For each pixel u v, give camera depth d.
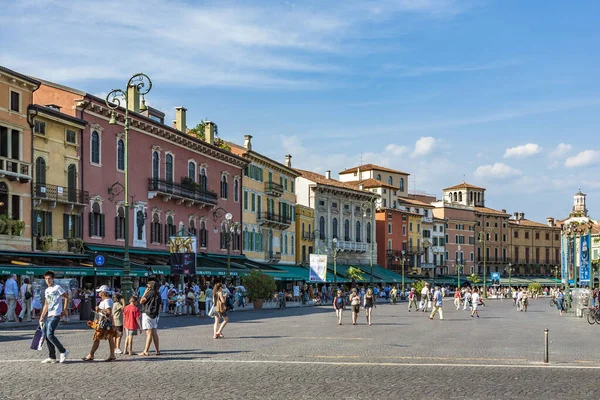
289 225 90.31
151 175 60.12
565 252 68.75
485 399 14.09
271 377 16.81
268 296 60.03
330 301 81.56
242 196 78.44
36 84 46.47
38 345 18.98
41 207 46.50
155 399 13.71
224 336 29.00
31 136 45.91
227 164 75.00
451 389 15.29
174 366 18.62
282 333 31.19
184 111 71.69
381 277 105.75
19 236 43.91
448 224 144.38
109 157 54.31
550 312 67.31
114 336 19.72
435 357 21.89
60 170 48.72
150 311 21.14
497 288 145.88
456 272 145.38
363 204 112.44
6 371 17.42
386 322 42.56
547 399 14.18
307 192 99.75
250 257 80.12
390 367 19.03
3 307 35.94
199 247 68.38
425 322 43.88
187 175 66.38
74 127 50.16
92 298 37.03
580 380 16.91
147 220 59.22
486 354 23.09
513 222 162.00
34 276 42.41
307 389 15.08
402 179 137.75
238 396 14.11
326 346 25.05
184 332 30.83
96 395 14.09
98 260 40.22
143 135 58.91
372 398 14.05
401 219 126.44
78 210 50.06
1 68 42.72
